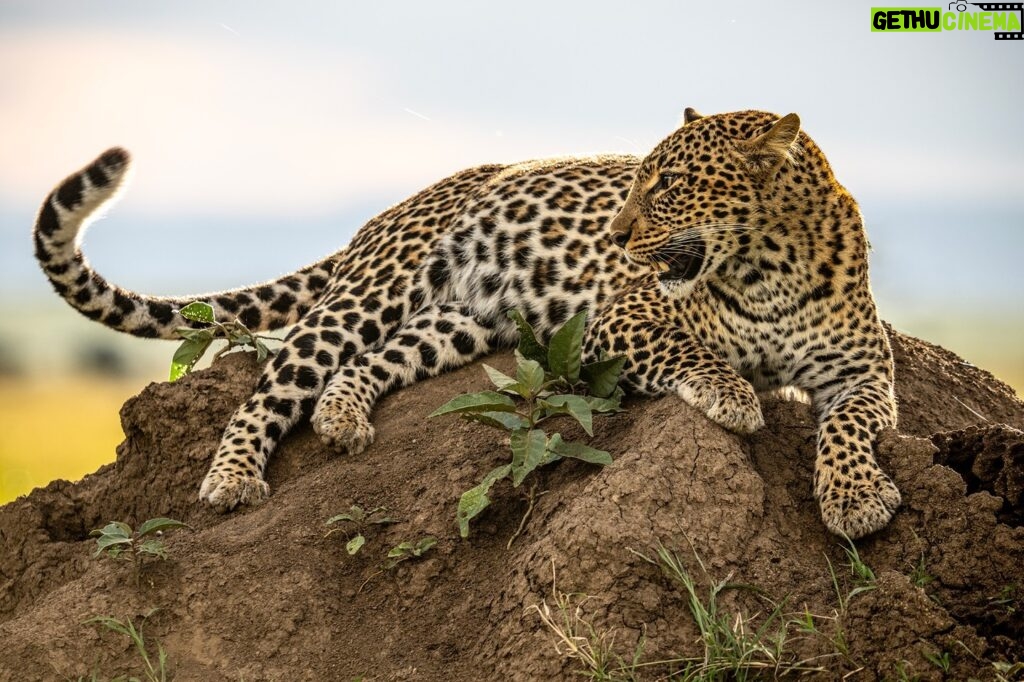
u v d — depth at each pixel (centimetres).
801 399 1443
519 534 1251
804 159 1395
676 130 1451
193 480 1452
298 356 1523
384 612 1239
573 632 1111
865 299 1397
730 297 1406
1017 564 1159
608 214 1603
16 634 1204
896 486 1238
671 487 1193
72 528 1465
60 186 1546
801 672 1079
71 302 1617
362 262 1631
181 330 1552
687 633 1118
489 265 1614
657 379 1365
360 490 1345
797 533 1230
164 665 1170
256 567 1252
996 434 1252
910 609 1081
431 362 1562
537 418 1266
